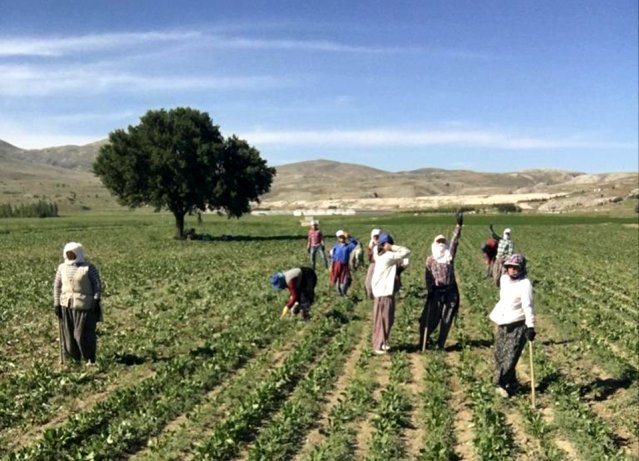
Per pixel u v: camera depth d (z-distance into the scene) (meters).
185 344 15.21
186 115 55.59
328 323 17.27
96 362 13.47
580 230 71.44
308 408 10.76
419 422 10.47
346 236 21.47
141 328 17.05
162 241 53.78
